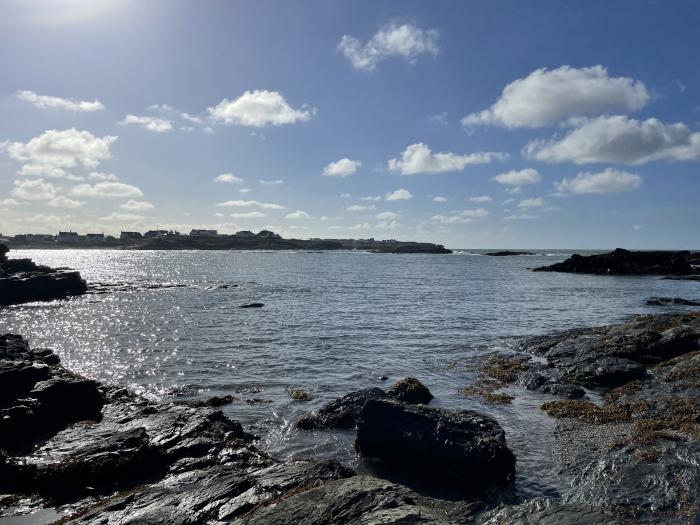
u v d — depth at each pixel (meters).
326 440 16.30
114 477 12.95
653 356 24.47
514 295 65.44
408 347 31.27
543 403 19.17
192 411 16.83
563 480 12.80
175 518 9.93
